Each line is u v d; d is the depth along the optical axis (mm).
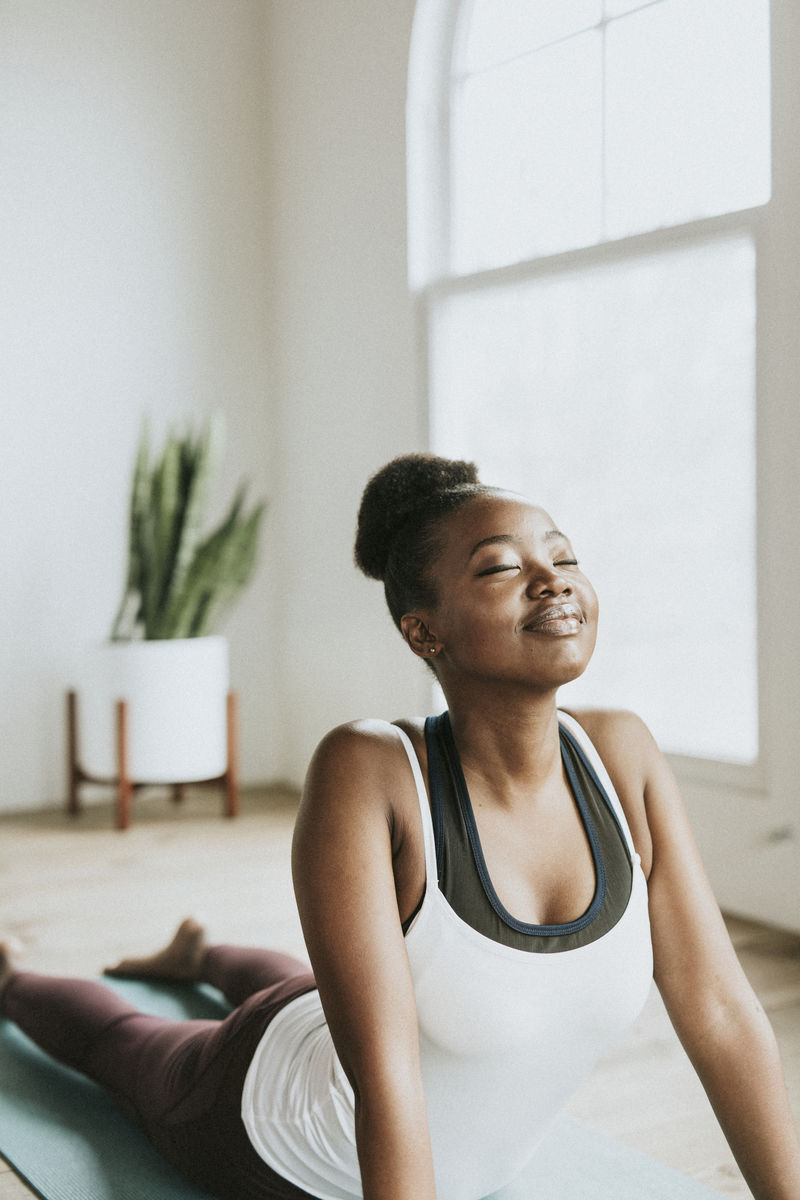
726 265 3289
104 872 3766
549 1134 2014
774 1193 1238
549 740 1230
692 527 3451
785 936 3100
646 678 3613
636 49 3535
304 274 4832
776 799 3166
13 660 4613
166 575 4500
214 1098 1562
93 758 4438
